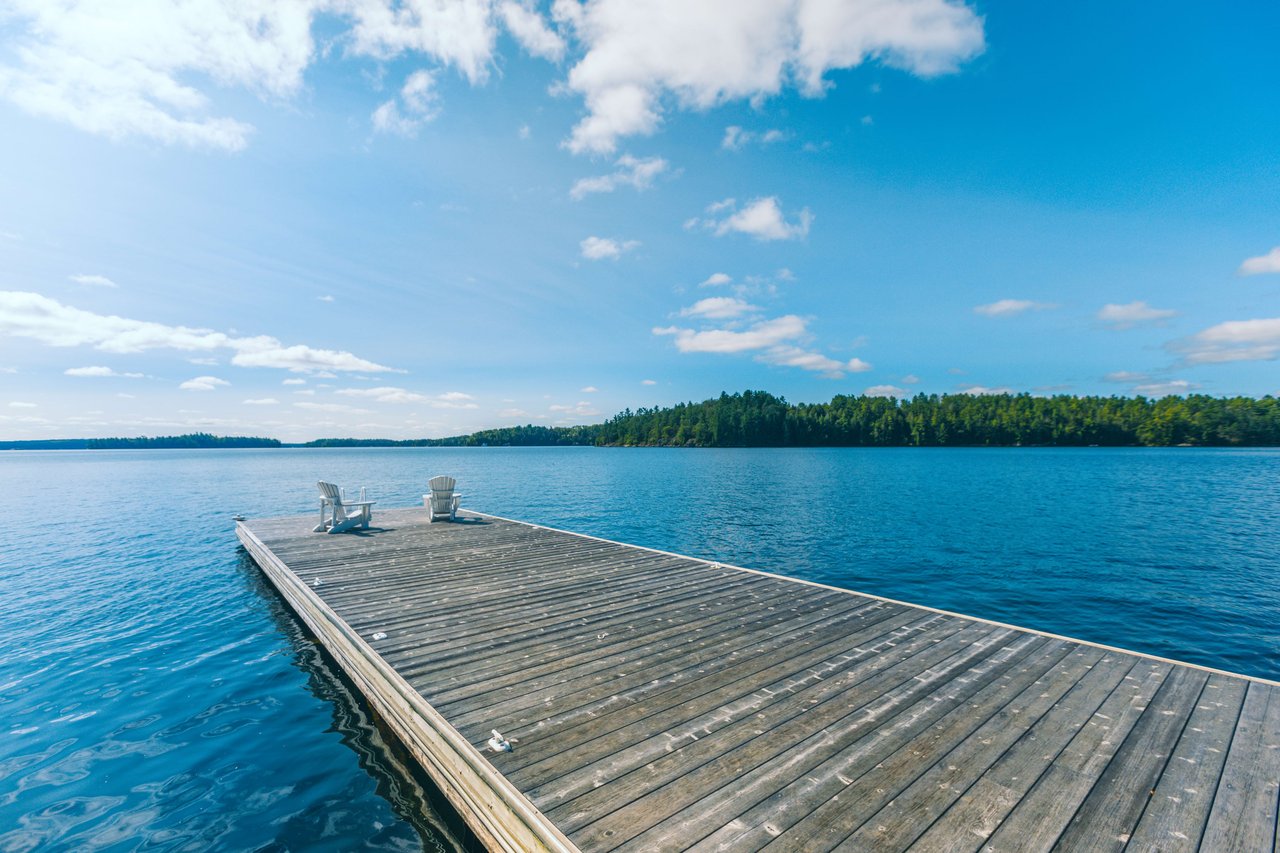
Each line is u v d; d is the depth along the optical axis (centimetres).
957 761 373
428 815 456
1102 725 421
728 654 557
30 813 453
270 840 426
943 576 1238
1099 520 2000
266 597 1080
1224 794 340
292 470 6109
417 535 1245
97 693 673
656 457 8025
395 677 502
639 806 323
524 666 527
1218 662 783
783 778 353
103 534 1811
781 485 3409
